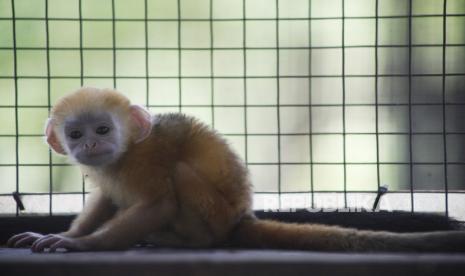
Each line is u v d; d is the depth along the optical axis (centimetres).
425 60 1004
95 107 748
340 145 1052
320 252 662
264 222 744
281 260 507
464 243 654
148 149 746
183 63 1128
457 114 984
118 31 1122
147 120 752
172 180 747
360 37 1063
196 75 1130
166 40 1140
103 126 747
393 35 1027
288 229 717
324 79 1095
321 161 1062
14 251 705
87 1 1117
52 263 504
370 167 1012
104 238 697
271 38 1136
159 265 504
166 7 1144
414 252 662
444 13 838
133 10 1132
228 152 779
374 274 505
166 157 751
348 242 686
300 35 1118
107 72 1112
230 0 1152
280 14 1124
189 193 743
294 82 1117
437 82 996
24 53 1091
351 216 837
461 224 824
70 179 1045
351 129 1037
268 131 1103
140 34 1126
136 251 694
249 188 782
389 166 1002
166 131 770
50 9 1109
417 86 1000
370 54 1058
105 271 505
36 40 1097
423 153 993
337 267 504
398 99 1010
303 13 1122
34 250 682
